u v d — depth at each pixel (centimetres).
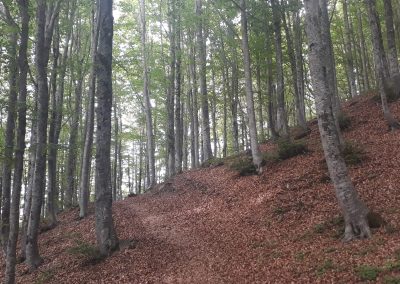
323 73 995
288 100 3684
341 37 3188
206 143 2781
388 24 1997
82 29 2686
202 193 1983
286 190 1437
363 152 1459
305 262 880
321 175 1415
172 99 3052
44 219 2208
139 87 3478
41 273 1321
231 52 2736
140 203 2288
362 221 920
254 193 1582
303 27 2256
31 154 1880
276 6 1906
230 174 2050
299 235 1073
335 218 1077
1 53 1194
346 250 866
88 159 2136
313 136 2025
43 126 1377
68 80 2752
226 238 1255
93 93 2081
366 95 2450
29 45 1736
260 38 2067
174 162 2945
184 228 1501
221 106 3838
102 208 1367
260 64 2317
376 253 800
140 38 3231
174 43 3045
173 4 2817
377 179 1234
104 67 1395
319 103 989
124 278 1125
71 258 1384
